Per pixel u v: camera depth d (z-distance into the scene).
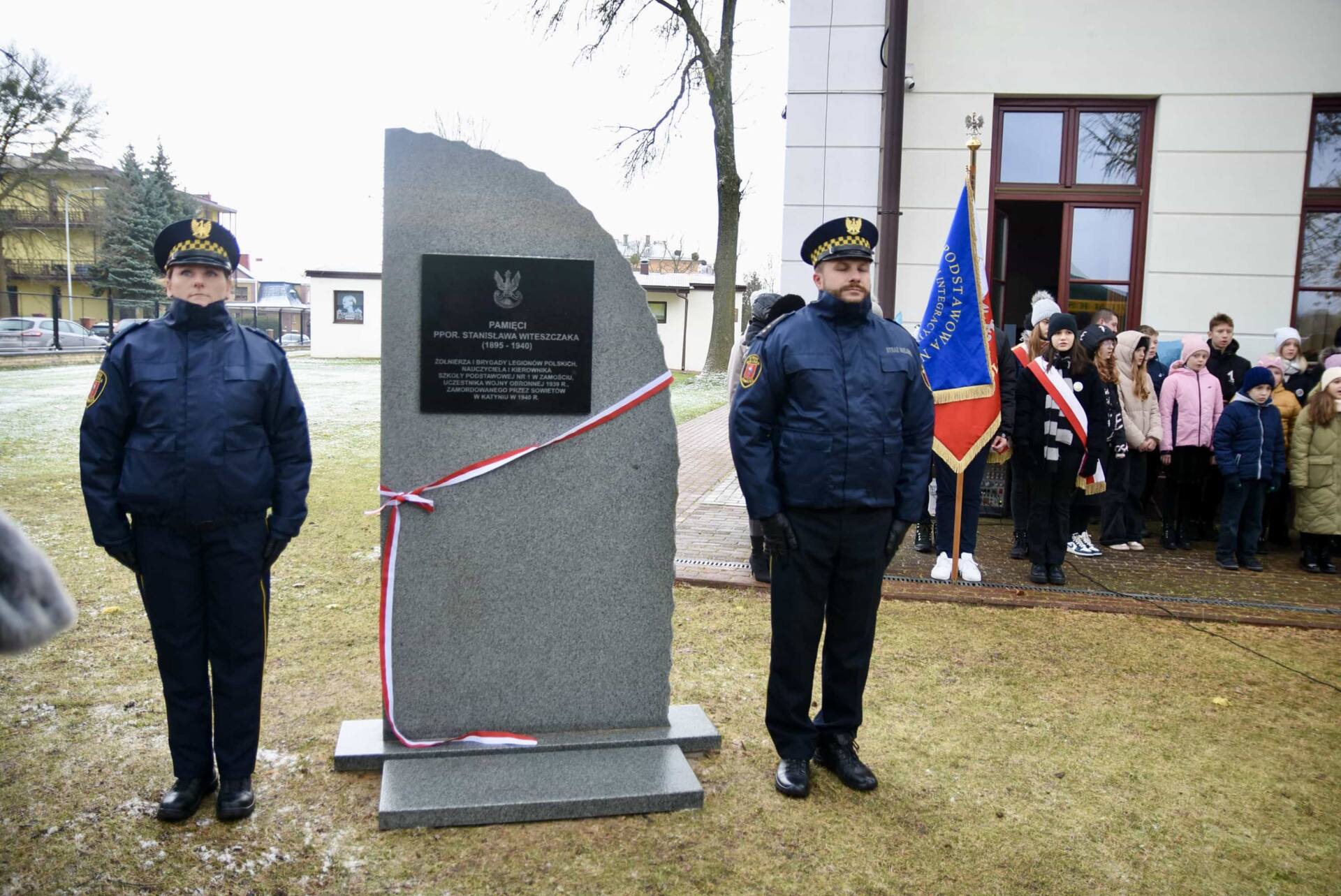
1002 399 6.15
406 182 3.30
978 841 3.04
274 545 3.04
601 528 3.49
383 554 3.37
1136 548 7.27
